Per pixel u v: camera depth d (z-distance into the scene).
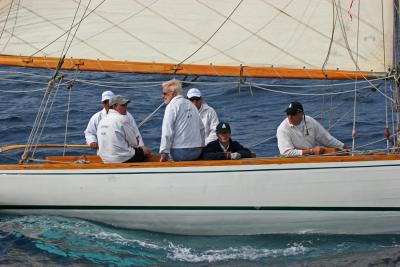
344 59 11.98
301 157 11.41
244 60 12.24
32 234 11.71
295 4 12.26
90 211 11.98
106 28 12.70
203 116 13.22
